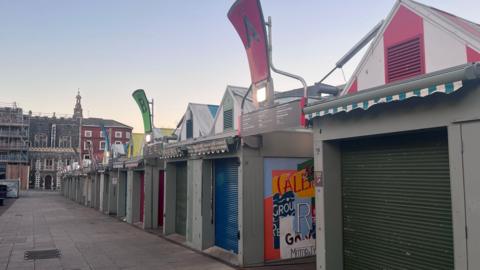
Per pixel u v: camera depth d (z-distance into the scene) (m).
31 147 81.06
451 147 4.98
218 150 10.48
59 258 11.04
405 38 6.40
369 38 7.45
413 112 5.48
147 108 17.53
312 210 10.84
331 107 6.17
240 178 9.98
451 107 4.98
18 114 77.81
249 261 9.79
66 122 84.06
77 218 22.62
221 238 11.63
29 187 79.50
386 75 6.68
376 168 6.63
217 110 16.69
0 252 11.95
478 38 5.40
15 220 21.52
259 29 8.05
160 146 15.73
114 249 12.37
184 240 13.59
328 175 7.19
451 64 5.72
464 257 4.79
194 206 12.51
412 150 6.00
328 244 7.07
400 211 6.15
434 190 5.62
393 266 6.23
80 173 38.31
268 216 10.19
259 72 8.47
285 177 10.51
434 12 6.02
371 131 6.11
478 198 4.67
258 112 8.57
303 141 10.86
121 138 82.38
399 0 6.54
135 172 19.80
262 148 10.19
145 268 9.77
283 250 10.31
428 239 5.68
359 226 6.92
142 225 18.12
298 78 7.38
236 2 8.27
